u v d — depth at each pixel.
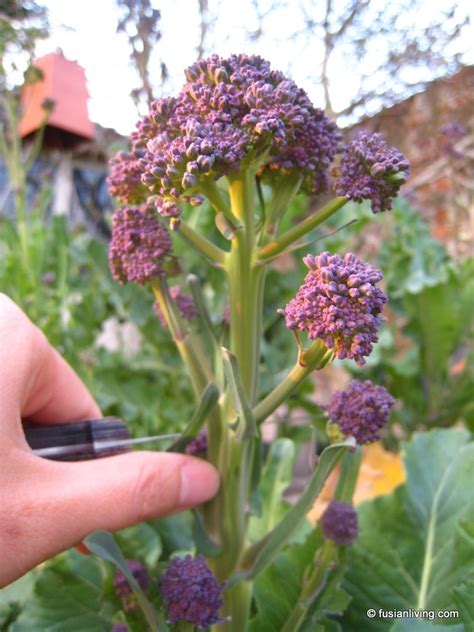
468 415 0.49
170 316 0.19
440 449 0.26
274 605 0.21
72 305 0.59
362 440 0.16
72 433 0.20
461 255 0.69
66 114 0.83
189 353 0.19
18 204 0.56
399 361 0.49
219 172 0.14
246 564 0.19
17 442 0.17
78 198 1.29
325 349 0.15
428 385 0.51
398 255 0.54
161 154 0.14
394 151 0.15
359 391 0.16
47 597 0.24
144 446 0.46
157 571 0.22
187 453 0.20
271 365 0.48
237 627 0.19
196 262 0.48
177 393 0.52
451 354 0.50
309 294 0.13
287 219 0.49
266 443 0.54
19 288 0.54
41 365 0.20
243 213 0.17
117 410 0.51
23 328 0.19
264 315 0.49
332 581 0.19
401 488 0.25
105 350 0.58
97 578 0.25
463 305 0.50
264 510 0.29
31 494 0.17
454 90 0.89
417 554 0.23
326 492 0.39
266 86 0.14
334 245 0.53
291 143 0.16
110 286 0.49
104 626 0.23
